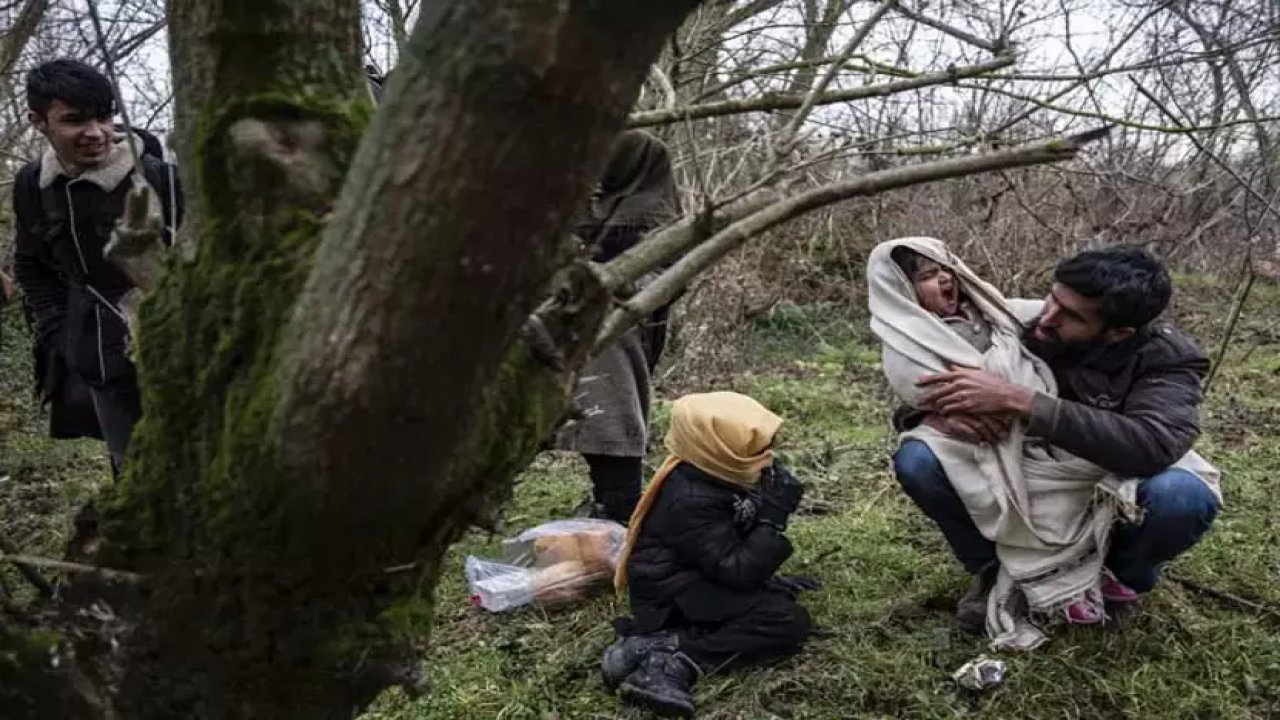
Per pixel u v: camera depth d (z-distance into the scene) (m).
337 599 1.12
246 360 1.00
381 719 2.56
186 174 1.07
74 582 1.17
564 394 1.09
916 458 2.66
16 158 5.21
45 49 4.89
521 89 0.72
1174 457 2.43
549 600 3.09
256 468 0.97
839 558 3.32
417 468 0.94
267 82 1.03
